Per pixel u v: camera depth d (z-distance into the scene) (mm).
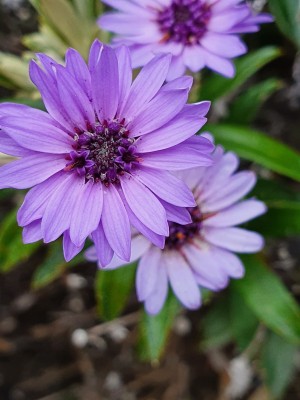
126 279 155
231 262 139
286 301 158
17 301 237
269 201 170
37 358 244
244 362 237
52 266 164
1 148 107
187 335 237
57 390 245
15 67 164
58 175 111
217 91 166
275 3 185
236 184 138
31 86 167
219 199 139
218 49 137
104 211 112
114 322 233
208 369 242
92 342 241
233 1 137
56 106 108
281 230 160
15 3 207
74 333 240
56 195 109
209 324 206
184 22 139
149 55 138
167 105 107
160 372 243
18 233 166
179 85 110
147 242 137
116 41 140
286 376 210
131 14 142
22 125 105
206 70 185
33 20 208
